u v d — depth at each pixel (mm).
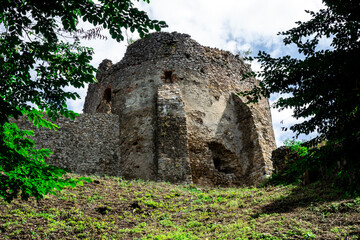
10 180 4965
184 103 16250
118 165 14812
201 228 7691
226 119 17000
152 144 14703
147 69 17266
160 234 7355
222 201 9875
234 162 16078
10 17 5027
